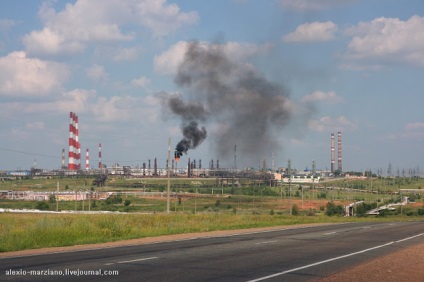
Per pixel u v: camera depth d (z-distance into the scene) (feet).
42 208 425.28
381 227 193.16
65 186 645.92
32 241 106.52
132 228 154.10
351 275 65.57
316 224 220.43
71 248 101.45
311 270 70.13
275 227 191.21
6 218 213.46
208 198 538.47
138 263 76.07
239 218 232.12
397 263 79.41
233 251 96.73
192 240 124.77
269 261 80.43
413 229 178.81
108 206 451.12
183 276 63.52
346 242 120.06
